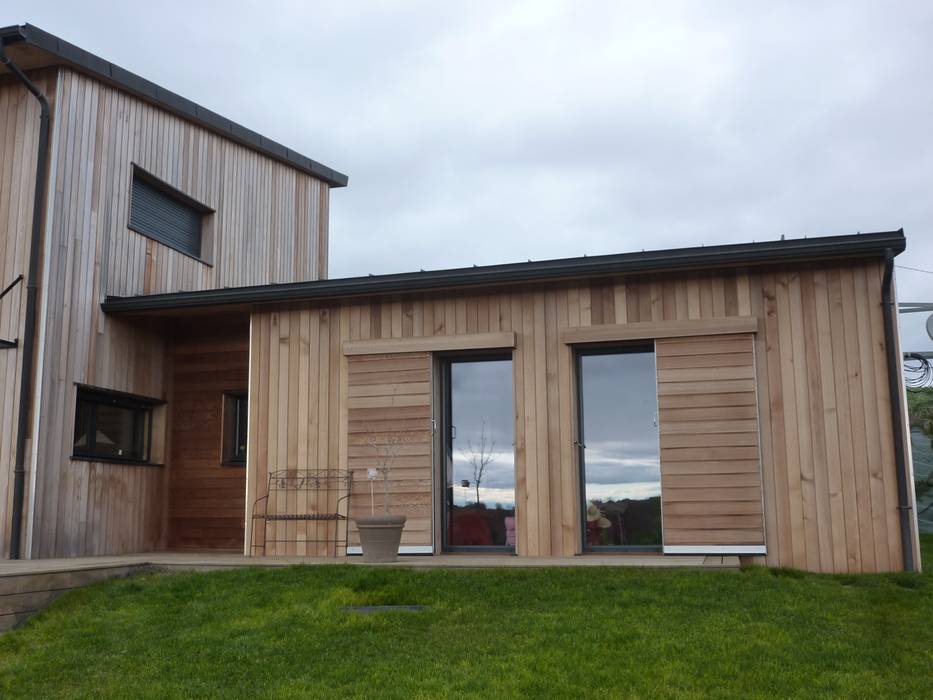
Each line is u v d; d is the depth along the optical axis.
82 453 10.03
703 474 8.41
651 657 5.33
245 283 13.04
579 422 9.05
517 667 5.24
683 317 8.73
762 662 5.21
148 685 5.25
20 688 5.33
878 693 4.74
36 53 9.44
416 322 9.54
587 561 8.01
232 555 9.84
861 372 8.21
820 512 8.12
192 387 11.30
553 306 9.12
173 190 11.63
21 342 9.41
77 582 7.32
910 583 7.22
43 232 9.54
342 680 5.18
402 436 9.34
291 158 14.16
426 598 6.77
